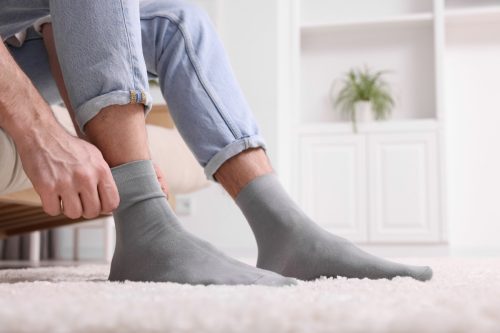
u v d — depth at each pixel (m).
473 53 4.38
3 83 0.73
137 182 0.76
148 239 0.75
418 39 4.32
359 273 0.83
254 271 0.72
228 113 0.89
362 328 0.32
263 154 0.91
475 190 4.32
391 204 3.96
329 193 4.08
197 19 0.96
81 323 0.34
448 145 4.37
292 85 4.25
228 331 0.32
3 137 0.89
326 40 4.48
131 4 0.79
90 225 3.20
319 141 4.12
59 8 0.78
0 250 4.04
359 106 4.09
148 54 0.95
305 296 0.51
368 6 4.46
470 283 0.77
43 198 0.72
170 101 0.93
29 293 0.55
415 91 4.29
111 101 0.75
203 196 3.80
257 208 0.88
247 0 3.94
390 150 4.00
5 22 0.93
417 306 0.44
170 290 0.59
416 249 3.92
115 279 0.78
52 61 0.96
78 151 0.73
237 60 3.92
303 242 0.86
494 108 4.35
